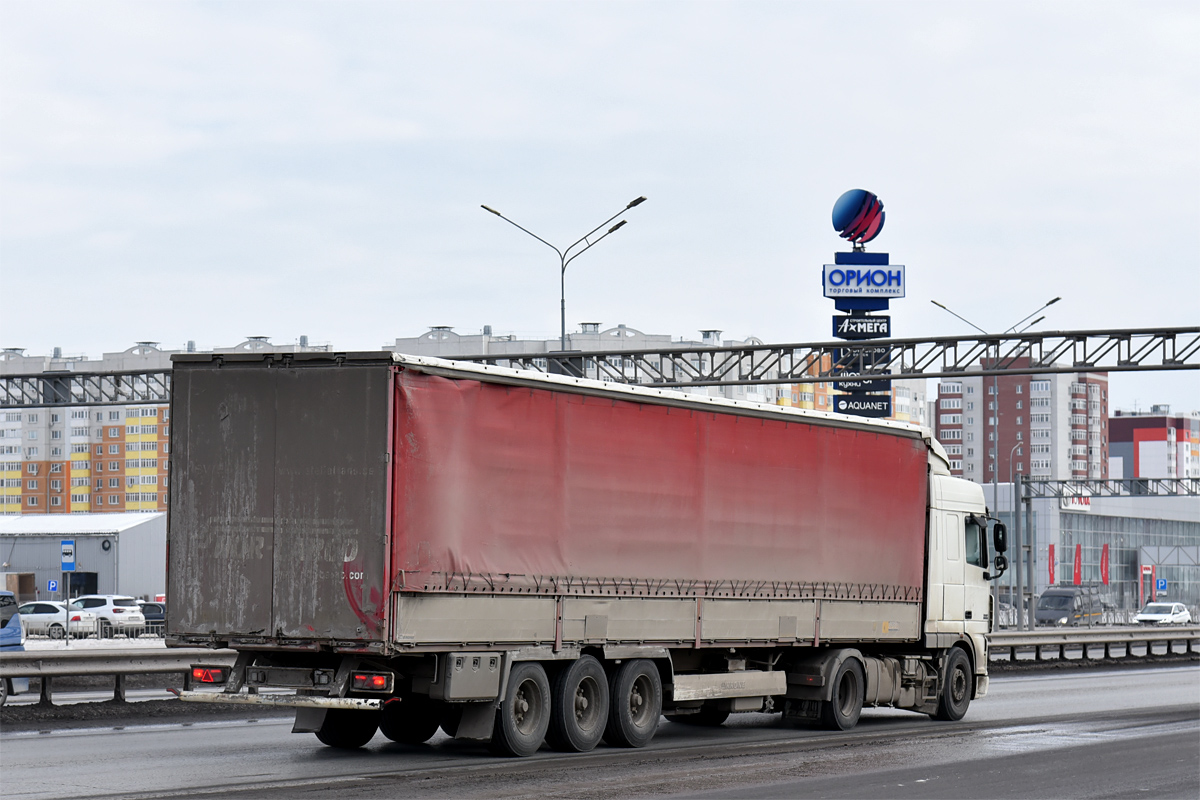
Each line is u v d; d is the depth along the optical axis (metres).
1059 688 27.69
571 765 13.86
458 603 13.65
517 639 14.24
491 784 12.35
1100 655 46.44
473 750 15.09
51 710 18.81
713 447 16.55
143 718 18.94
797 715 18.19
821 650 18.20
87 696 22.22
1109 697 24.95
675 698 16.19
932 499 20.05
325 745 15.55
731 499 16.72
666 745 16.02
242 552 13.71
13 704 19.12
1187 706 22.64
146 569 71.38
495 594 13.98
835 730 18.14
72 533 71.06
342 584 13.23
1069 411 194.50
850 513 18.47
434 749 15.19
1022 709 22.12
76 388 148.38
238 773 12.98
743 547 16.84
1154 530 123.62
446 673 13.56
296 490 13.52
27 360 152.75
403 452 13.25
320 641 13.27
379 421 13.23
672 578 15.90
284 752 14.84
